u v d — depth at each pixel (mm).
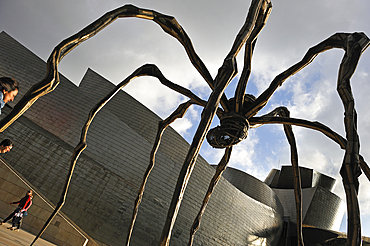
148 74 5398
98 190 18844
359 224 2287
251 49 4746
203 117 2691
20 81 21875
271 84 5051
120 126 22516
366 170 4500
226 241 24516
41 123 20531
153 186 21203
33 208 11391
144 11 3799
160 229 19844
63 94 21953
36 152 18359
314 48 4512
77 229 12094
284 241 37719
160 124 6504
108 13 3203
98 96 26344
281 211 37781
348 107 3037
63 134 20625
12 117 1949
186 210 22453
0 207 10914
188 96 5504
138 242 18672
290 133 6492
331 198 40375
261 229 29703
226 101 5367
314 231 38219
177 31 4230
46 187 17672
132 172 21281
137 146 22359
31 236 8914
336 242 36875
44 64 23141
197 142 2570
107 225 18188
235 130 5047
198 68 4566
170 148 26281
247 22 3365
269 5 4211
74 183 18406
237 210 26734
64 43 2473
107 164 20906
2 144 3451
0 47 22734
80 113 21734
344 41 3936
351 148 2711
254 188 36656
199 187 23906
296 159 6328
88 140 21156
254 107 5094
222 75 2943
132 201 19609
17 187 11430
